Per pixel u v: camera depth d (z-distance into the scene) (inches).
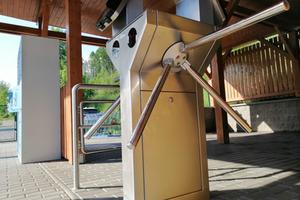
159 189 57.1
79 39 148.0
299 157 126.4
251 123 318.3
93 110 382.9
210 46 59.3
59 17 249.4
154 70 57.8
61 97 163.2
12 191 85.8
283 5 32.5
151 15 49.6
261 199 67.2
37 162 147.8
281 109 288.8
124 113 58.7
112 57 64.9
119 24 68.1
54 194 81.0
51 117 157.9
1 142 291.3
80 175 106.8
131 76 55.9
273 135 253.0
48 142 155.4
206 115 346.6
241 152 152.7
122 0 60.7
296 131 273.7
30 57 155.3
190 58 58.9
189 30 54.9
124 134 58.7
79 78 144.2
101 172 112.4
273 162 116.4
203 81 52.7
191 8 61.7
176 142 60.7
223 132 205.6
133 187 54.3
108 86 93.1
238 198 68.4
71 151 138.5
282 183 81.4
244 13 221.6
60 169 124.2
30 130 150.9
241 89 328.5
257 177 90.2
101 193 79.9
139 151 55.3
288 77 280.7
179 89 62.1
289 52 271.1
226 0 183.9
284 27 268.8
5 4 229.6
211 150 167.0
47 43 161.0
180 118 61.9
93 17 245.6
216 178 91.7
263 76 304.0
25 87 151.9
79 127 89.5
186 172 61.7
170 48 54.6
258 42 309.1
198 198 63.1
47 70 159.6
